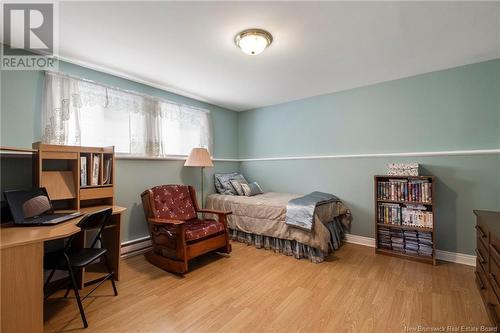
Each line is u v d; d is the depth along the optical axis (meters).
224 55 2.35
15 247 1.31
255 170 4.40
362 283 2.15
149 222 2.61
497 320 1.43
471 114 2.57
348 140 3.38
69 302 1.85
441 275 2.29
